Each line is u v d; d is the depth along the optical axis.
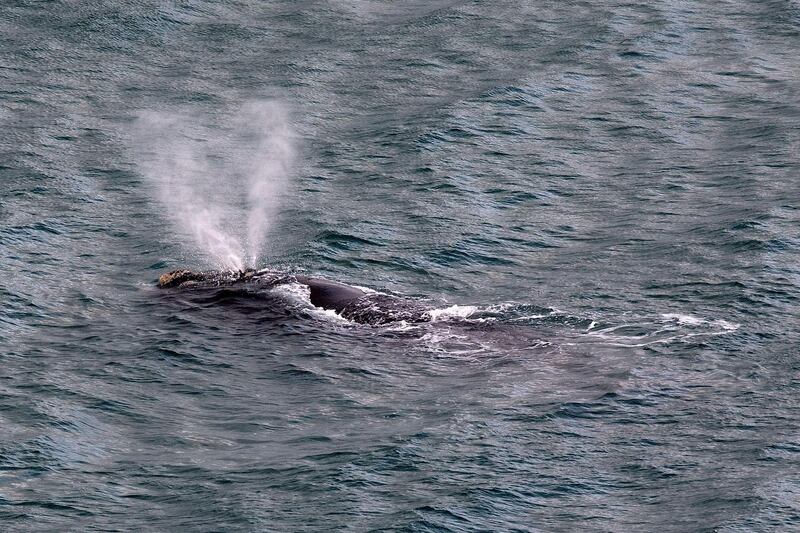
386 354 112.19
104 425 99.88
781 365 109.44
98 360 111.62
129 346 114.38
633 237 147.75
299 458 93.81
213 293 126.56
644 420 99.25
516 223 154.00
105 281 132.75
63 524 84.88
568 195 165.50
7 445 95.50
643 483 90.19
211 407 103.19
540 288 131.50
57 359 112.00
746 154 181.25
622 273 135.25
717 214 154.75
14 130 188.88
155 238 147.50
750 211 153.62
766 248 140.00
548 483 90.00
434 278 135.12
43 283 131.25
